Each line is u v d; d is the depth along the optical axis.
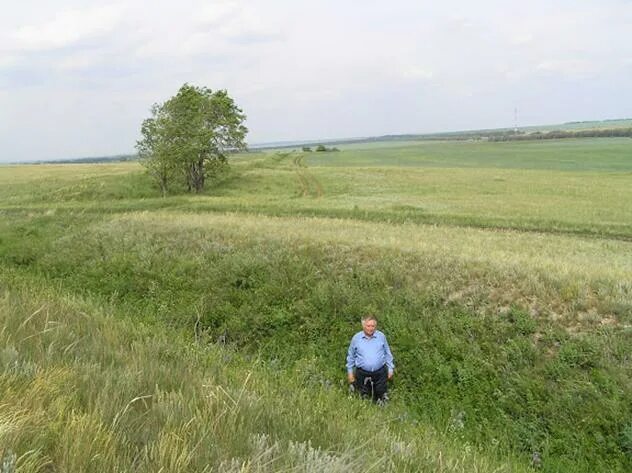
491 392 9.27
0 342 4.43
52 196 50.44
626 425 7.86
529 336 10.18
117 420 3.12
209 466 2.72
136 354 5.25
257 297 13.19
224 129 55.28
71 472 2.45
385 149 175.50
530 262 13.70
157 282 14.67
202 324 12.44
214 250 16.27
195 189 54.75
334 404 5.90
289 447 3.14
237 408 3.69
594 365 9.09
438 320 10.98
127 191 53.22
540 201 38.50
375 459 3.39
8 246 19.22
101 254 17.19
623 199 39.62
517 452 8.01
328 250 15.52
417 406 9.28
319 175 66.81
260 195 49.38
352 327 11.67
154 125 51.31
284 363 10.86
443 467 3.90
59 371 3.79
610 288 11.27
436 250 15.25
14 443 2.51
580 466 7.62
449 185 54.44
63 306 7.46
